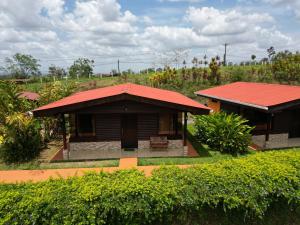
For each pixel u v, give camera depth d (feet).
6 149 39.50
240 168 22.41
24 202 17.85
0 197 18.21
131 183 19.86
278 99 44.47
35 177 32.99
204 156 41.01
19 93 49.44
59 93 61.52
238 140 42.47
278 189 20.54
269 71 118.11
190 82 112.57
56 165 37.29
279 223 22.26
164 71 116.37
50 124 51.03
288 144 48.32
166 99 41.45
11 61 223.10
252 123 51.37
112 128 43.39
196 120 52.29
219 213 20.99
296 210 22.97
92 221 17.51
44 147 46.42
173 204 19.10
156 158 39.91
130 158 39.86
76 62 205.05
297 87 51.70
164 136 44.42
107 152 42.98
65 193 18.79
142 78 131.34
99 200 18.42
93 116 43.09
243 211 21.16
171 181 20.65
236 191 20.06
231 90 64.54
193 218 20.66
